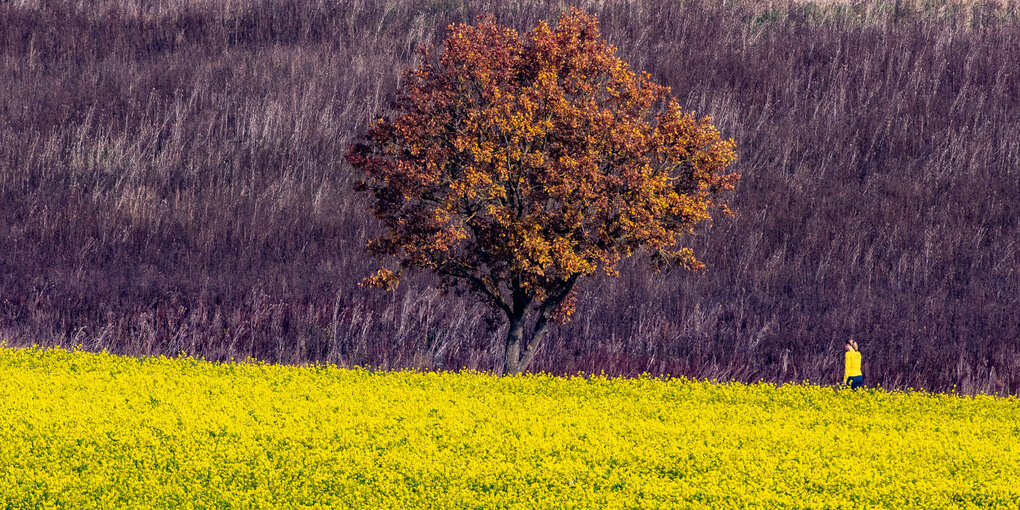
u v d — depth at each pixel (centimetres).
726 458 6662
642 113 10131
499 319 11069
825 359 12719
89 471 5994
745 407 8950
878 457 6831
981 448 7306
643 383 10081
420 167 9594
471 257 10369
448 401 8594
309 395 8731
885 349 13050
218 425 7238
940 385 11944
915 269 16138
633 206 9419
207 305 14850
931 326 13850
